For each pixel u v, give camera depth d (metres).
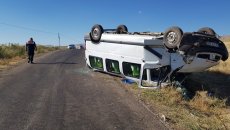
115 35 14.01
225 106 11.25
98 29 14.86
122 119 8.41
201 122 8.88
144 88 12.08
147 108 9.51
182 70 11.70
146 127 7.87
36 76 15.02
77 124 7.89
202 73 18.02
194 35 11.41
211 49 11.41
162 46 11.86
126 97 10.75
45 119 8.20
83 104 9.77
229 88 14.36
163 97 10.78
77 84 12.90
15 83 13.02
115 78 14.34
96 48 15.23
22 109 9.05
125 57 13.26
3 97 10.45
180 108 9.82
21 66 19.64
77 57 27.91
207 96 11.84
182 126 8.13
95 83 13.13
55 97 10.57
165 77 11.96
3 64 20.39
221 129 8.63
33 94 10.96
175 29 11.13
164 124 8.15
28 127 7.56
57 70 17.33
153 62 12.09
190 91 12.66
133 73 12.98
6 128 7.46
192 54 11.21
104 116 8.62
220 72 18.42
